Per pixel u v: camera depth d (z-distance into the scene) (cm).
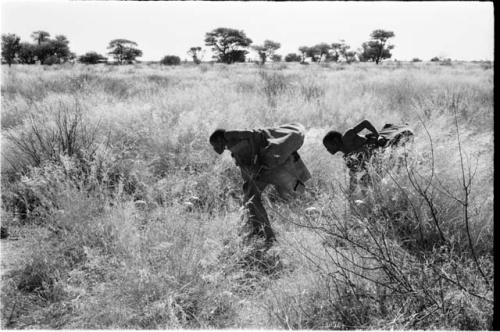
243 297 355
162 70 3547
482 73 2189
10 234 454
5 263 397
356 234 364
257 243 410
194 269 350
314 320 307
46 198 463
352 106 973
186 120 689
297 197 460
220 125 708
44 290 356
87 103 859
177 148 632
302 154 599
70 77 1507
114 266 362
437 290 310
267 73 1747
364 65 4538
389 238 381
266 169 424
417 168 438
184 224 388
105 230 405
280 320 302
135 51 5744
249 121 777
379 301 305
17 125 734
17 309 338
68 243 399
